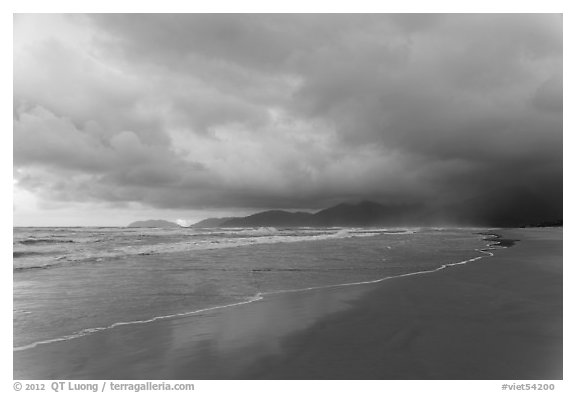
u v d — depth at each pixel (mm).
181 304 6918
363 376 3879
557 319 5832
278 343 4828
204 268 11297
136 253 15641
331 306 6773
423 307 6621
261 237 30172
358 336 5059
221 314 6238
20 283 8805
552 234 41406
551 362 4188
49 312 6301
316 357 4371
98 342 4895
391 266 11906
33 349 4652
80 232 41875
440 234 42156
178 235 34250
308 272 10664
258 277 9820
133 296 7543
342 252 16453
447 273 10469
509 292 7859
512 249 18688
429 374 3912
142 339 5008
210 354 4484
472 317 5949
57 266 11609
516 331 5227
